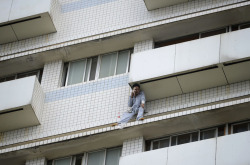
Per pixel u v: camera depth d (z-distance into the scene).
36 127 40.47
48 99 41.31
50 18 43.12
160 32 41.41
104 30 42.12
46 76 42.28
